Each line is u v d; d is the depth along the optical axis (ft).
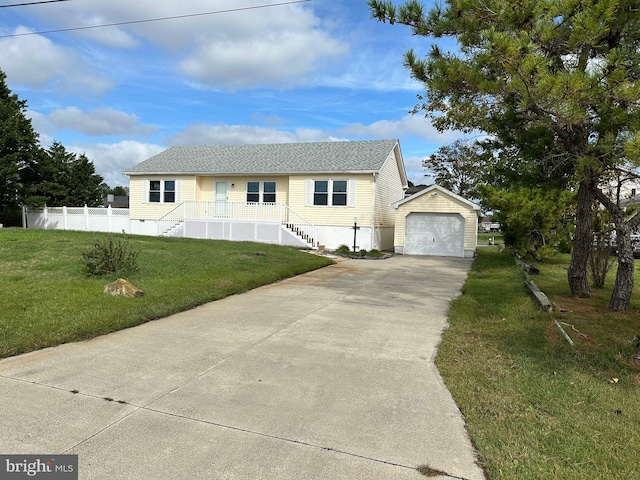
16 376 13.30
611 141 18.57
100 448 9.36
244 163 73.26
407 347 17.20
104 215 80.28
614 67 16.33
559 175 24.08
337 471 8.68
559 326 19.31
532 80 17.19
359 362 15.35
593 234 30.09
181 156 80.94
